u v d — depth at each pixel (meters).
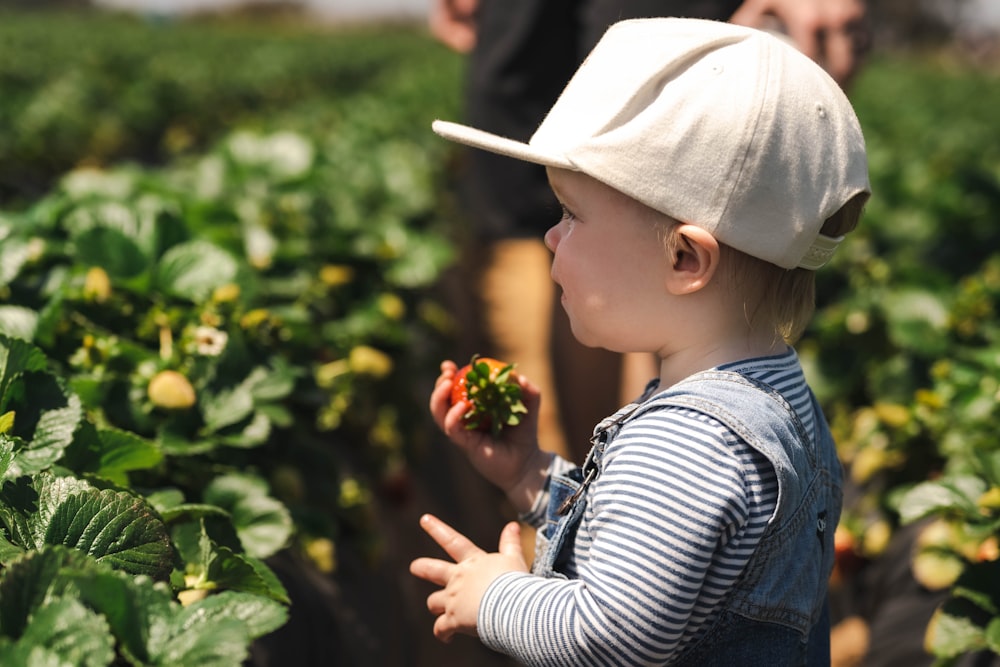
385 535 3.47
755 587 1.54
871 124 10.85
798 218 1.55
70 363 2.39
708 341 1.63
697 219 1.54
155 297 2.72
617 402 4.61
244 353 2.49
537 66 4.49
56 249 2.87
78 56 15.80
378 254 4.12
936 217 5.52
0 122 7.21
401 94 12.34
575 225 1.65
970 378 2.99
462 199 8.83
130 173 4.34
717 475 1.47
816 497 1.63
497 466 1.90
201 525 1.81
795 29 3.12
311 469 2.80
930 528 2.72
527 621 1.54
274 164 4.82
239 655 1.29
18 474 1.71
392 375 3.89
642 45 1.60
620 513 1.49
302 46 27.06
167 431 2.26
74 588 1.31
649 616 1.44
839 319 4.21
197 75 14.12
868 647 2.79
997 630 2.00
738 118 1.52
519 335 6.92
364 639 2.70
